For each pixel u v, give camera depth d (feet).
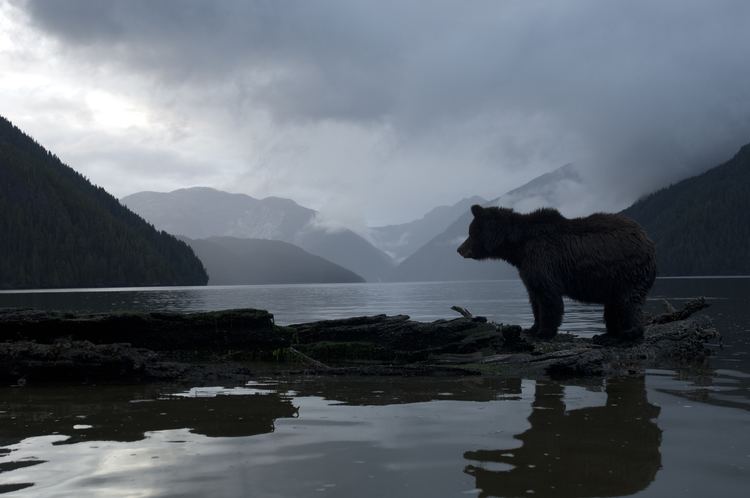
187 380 25.61
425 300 137.59
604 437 14.98
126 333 32.50
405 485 11.38
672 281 332.39
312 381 25.59
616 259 33.14
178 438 15.10
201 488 11.20
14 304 124.47
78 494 10.91
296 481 11.60
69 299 162.09
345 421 17.06
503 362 29.09
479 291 230.48
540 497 10.80
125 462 12.92
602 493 11.00
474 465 12.62
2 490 11.14
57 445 14.43
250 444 14.42
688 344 33.76
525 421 16.90
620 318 33.88
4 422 17.20
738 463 12.80
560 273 34.58
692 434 15.28
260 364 31.42
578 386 23.53
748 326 50.75
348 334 36.11
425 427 16.20
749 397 20.59
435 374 27.55
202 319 33.81
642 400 20.13
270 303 126.72
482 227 37.27
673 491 11.12
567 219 35.58
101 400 20.93
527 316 71.36
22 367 25.20
